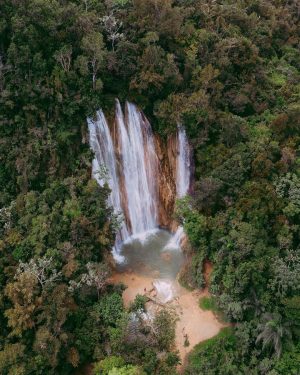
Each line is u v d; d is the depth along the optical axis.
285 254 38.78
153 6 47.06
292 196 40.81
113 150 45.72
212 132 47.06
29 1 40.12
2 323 33.09
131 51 44.44
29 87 39.59
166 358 33.19
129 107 45.78
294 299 34.12
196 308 40.03
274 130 47.31
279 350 33.88
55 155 41.03
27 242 36.69
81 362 34.16
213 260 41.56
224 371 34.06
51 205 39.78
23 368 29.72
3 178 40.22
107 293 38.19
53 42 41.53
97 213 39.50
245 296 37.47
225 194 42.88
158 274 43.22
